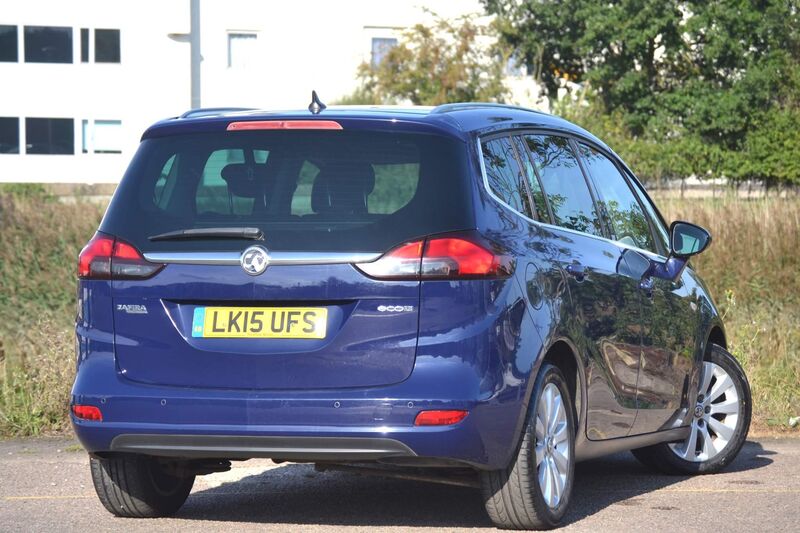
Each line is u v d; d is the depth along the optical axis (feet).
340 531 22.84
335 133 21.74
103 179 205.77
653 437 27.63
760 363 42.98
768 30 180.24
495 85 163.84
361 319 20.70
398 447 20.53
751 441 34.76
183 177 22.13
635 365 26.05
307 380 20.83
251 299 21.04
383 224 20.92
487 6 197.16
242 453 21.17
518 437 21.49
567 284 23.08
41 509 25.39
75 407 21.97
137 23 204.03
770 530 23.08
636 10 186.09
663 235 29.71
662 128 182.39
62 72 204.85
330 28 201.67
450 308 20.58
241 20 201.46
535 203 23.38
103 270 21.94
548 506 22.49
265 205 21.45
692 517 24.26
